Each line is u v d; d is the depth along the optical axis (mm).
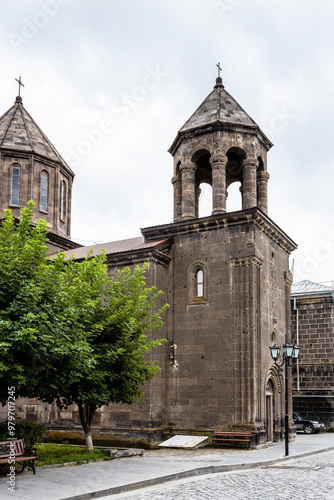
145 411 22016
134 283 18641
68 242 31328
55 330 13586
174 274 24328
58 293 14445
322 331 34656
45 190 30859
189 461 16375
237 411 21312
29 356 13453
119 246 26844
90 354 15500
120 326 17547
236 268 22750
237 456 17938
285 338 25844
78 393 16250
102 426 22734
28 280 13688
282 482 12805
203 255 23703
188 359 23000
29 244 14531
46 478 13031
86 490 11500
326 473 14406
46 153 31016
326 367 34094
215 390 22047
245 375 21484
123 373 17375
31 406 24094
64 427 23625
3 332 12664
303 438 27156
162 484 12852
